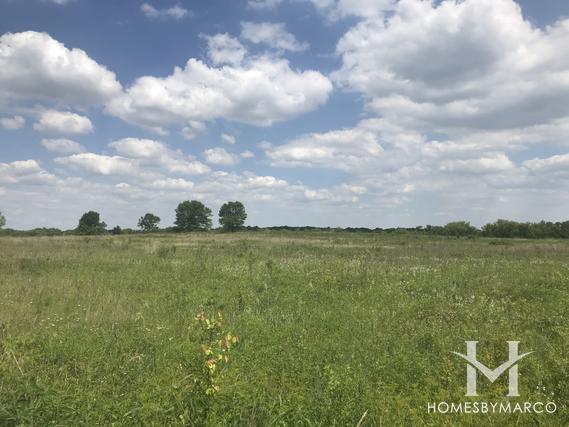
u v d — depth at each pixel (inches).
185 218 3472.0
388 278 545.6
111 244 1160.8
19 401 178.2
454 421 179.8
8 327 299.9
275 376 225.6
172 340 286.0
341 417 176.7
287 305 410.3
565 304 368.5
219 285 512.1
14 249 954.7
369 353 261.0
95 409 180.7
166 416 175.6
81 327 305.9
